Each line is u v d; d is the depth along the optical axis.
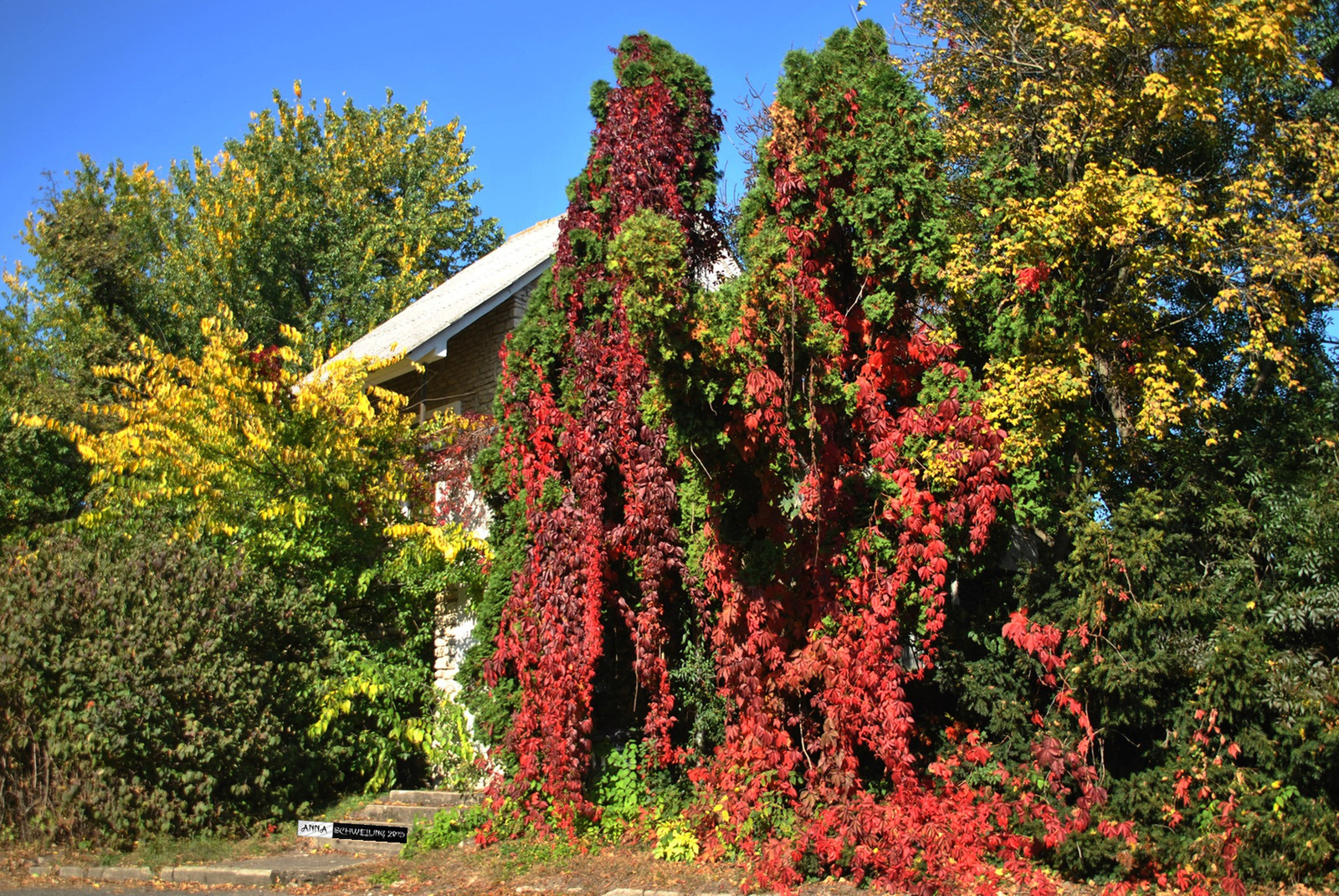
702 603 9.10
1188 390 10.16
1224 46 10.18
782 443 7.72
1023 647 8.27
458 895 8.13
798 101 8.30
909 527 7.88
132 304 27.94
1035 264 9.52
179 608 10.85
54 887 9.05
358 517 13.40
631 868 8.30
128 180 30.03
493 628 10.77
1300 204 10.70
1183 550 8.84
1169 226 9.91
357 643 12.77
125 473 14.75
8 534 19.36
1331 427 8.98
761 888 7.46
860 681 7.75
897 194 8.07
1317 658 7.94
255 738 10.89
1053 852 7.73
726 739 8.69
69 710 10.02
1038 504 9.31
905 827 7.46
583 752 9.23
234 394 12.90
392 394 13.51
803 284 7.88
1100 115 10.88
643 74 9.71
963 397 8.98
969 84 12.70
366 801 11.90
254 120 30.02
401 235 30.22
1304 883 7.48
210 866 9.43
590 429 9.47
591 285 9.77
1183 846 7.31
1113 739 8.15
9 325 26.75
